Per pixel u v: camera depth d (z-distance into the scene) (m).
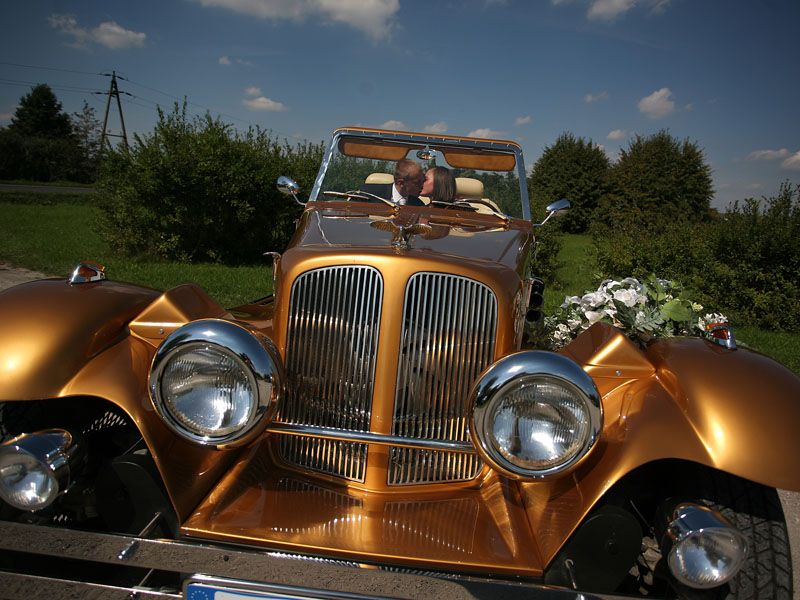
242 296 8.66
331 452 2.27
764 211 9.96
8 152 47.84
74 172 50.81
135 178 11.89
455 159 3.73
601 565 1.94
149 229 12.16
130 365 2.21
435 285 2.17
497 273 2.24
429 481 2.27
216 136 12.30
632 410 2.12
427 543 1.94
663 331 3.42
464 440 2.21
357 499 2.18
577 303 4.04
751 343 8.12
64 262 10.95
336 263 2.20
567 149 40.53
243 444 1.98
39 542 1.88
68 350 2.14
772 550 1.87
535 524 2.06
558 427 1.88
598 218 12.15
